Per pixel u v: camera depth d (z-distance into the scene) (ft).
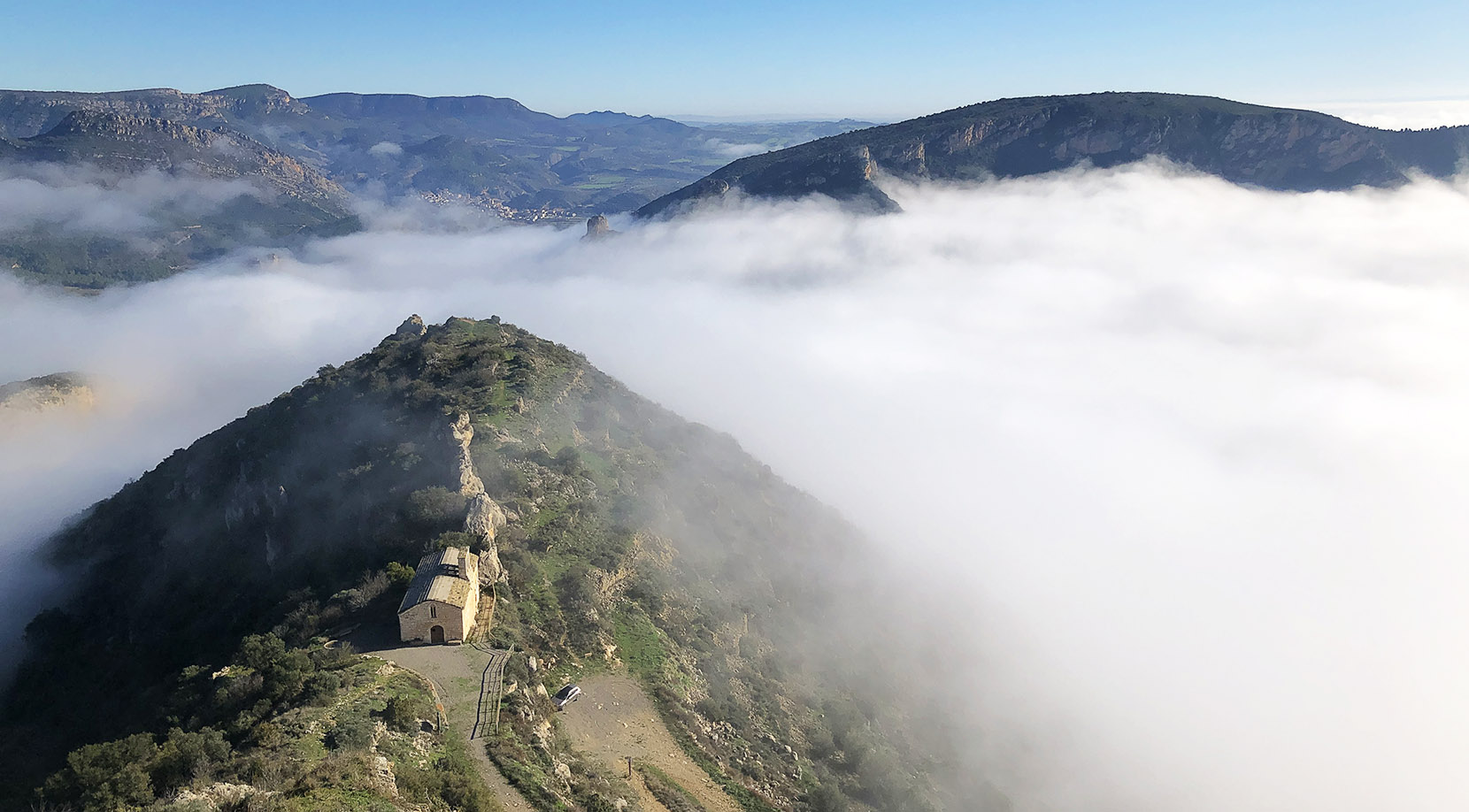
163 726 190.29
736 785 193.36
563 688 206.90
